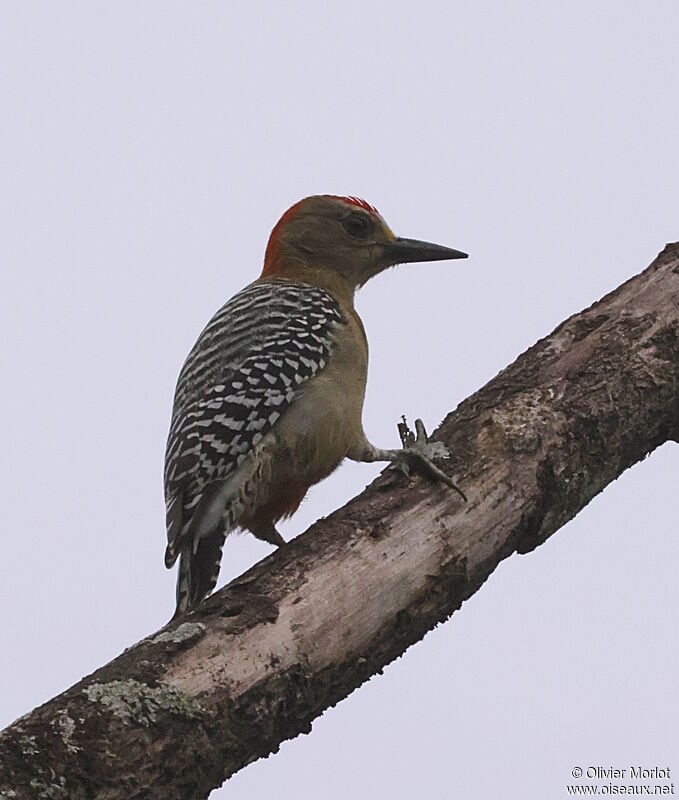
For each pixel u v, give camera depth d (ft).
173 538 38.83
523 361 38.70
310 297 44.04
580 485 36.81
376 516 33.83
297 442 41.39
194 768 28.58
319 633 31.32
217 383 40.91
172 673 29.12
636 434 38.06
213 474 39.52
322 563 32.37
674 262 40.32
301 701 30.78
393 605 32.86
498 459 35.58
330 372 42.52
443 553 33.96
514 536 35.63
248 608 30.89
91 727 27.48
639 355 38.37
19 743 26.76
